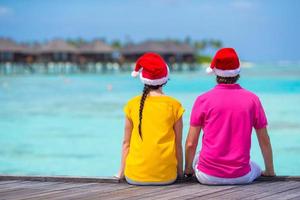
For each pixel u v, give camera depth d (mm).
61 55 75500
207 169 5812
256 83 42594
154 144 5852
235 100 5754
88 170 11984
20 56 72250
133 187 5898
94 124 19641
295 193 5457
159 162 5867
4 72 75562
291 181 6086
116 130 18000
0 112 24453
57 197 5496
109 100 30391
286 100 27062
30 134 17391
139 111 5922
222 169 5762
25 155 13828
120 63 77750
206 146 5824
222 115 5734
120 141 15766
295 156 13062
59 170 12023
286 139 15469
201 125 5883
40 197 5512
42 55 75438
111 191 5730
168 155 5875
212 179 5809
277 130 17094
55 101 30078
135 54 76750
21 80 57906
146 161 5879
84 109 25188
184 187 5812
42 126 19344
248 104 5762
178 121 5949
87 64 79688
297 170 11531
